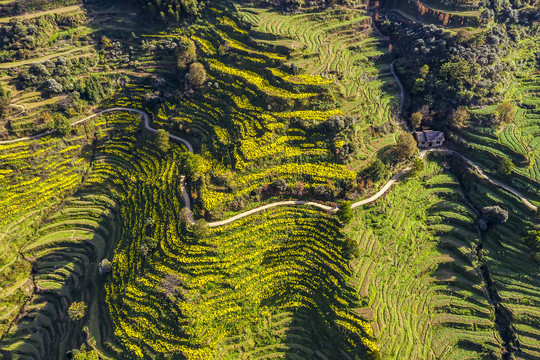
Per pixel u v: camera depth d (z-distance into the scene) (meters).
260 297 62.28
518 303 62.62
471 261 67.56
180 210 68.62
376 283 60.78
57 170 82.19
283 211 67.56
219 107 82.31
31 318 67.12
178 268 62.25
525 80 86.25
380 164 67.31
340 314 57.88
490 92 81.31
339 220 64.88
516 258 66.19
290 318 61.81
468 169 76.00
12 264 70.38
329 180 68.06
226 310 59.72
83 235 76.19
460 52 82.50
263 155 70.19
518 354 58.81
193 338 56.72
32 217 76.69
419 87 83.06
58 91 86.75
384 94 86.62
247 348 59.12
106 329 61.28
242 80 82.25
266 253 64.75
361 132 75.25
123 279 65.31
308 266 63.53
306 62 82.00
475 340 60.38
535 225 66.44
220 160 73.56
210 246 63.56
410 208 71.75
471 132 78.56
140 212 73.75
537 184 69.62
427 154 79.38
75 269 71.81
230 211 67.19
